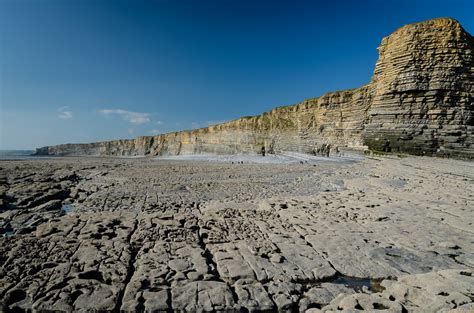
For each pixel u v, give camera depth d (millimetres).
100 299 5703
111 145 125500
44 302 5562
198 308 5535
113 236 9156
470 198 13680
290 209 12398
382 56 34438
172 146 99688
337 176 22312
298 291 6293
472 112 28562
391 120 31578
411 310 5379
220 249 8180
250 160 50750
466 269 7070
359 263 7559
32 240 8508
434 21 30578
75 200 14969
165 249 8008
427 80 29641
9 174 23828
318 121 46750
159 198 15039
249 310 5613
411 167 23219
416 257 7875
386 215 11406
